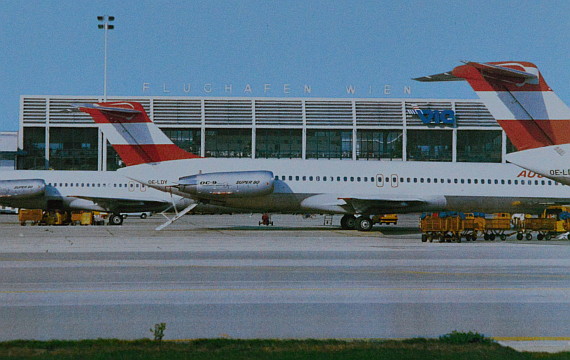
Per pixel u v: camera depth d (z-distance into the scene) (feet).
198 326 113.29
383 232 409.49
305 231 416.46
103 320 117.70
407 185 422.82
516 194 424.46
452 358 88.69
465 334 101.24
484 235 340.39
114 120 408.46
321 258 225.97
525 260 223.51
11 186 506.48
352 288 156.25
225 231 409.90
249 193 402.72
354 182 420.77
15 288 153.28
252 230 426.10
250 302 136.67
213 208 444.14
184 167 411.75
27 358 86.43
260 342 98.84
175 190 408.05
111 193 517.96
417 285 161.89
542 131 260.83
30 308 128.57
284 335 107.14
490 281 169.99
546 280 172.65
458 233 314.35
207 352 91.30
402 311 128.06
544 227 341.00
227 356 89.04
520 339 105.29
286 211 433.48
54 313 123.65
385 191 421.59
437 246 285.23
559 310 130.21
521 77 260.42
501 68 254.88
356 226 424.87
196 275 177.88
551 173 259.80
